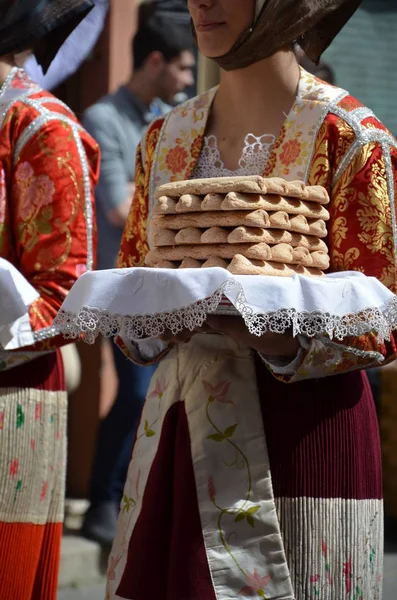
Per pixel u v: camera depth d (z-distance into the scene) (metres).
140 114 6.98
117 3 7.39
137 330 3.44
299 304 3.05
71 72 5.82
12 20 4.35
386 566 7.56
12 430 4.19
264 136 3.67
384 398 8.24
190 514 3.49
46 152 4.22
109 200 6.85
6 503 4.19
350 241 3.50
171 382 3.67
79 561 6.90
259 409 3.51
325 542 3.49
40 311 4.09
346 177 3.52
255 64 3.65
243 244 3.20
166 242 3.35
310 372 3.36
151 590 3.58
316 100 3.60
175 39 6.95
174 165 3.83
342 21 3.85
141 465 3.71
